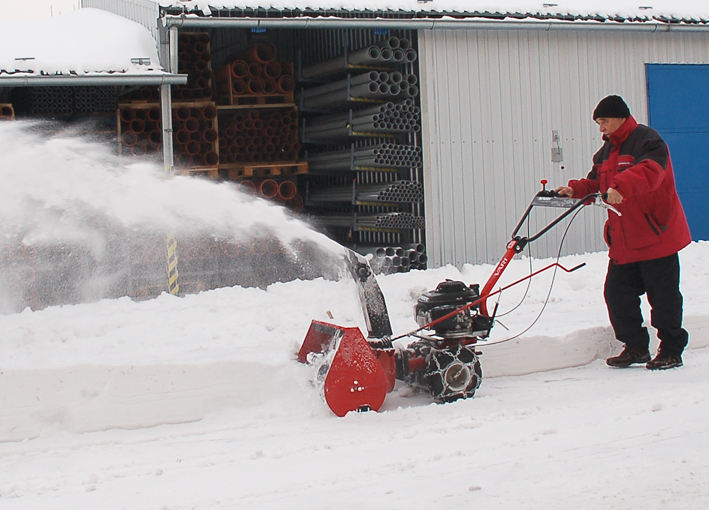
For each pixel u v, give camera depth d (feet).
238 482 12.58
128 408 16.25
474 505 11.28
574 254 43.62
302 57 49.96
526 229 42.68
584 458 13.08
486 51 41.88
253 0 37.32
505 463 13.00
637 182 17.85
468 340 17.80
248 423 16.22
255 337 26.04
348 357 16.21
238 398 17.20
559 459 13.09
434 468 12.89
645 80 45.55
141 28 39.52
